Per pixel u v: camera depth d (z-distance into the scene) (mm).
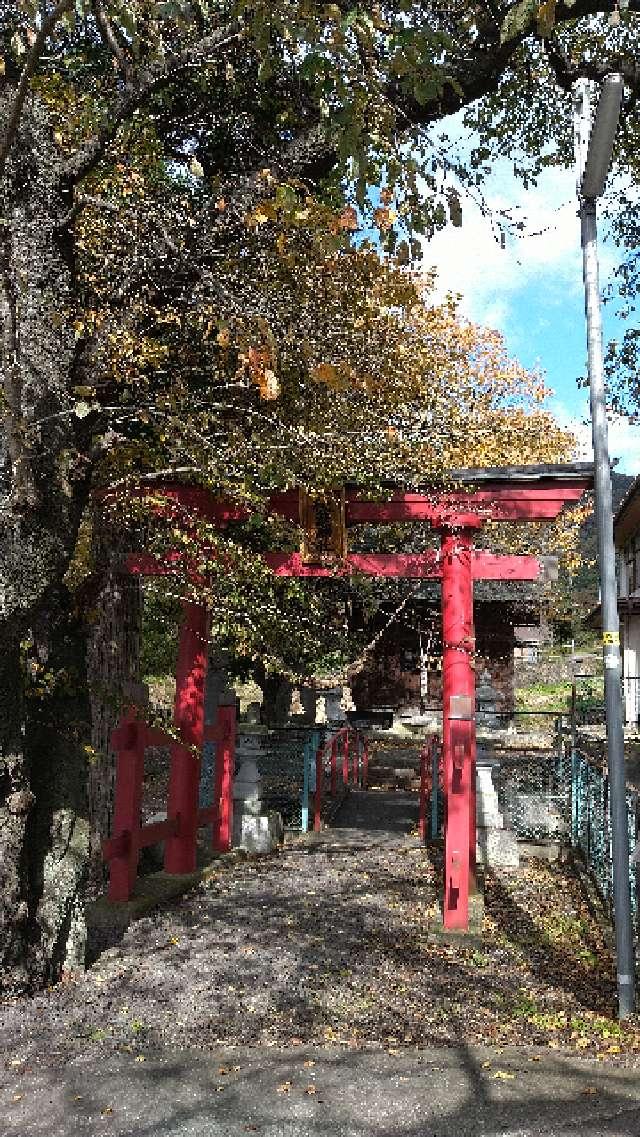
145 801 13000
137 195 6426
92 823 8586
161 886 7543
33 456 5047
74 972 5539
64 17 4258
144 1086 3998
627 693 25688
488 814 9445
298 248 5945
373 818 12086
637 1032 4852
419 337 11156
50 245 5406
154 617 10336
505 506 7523
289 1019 5016
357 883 8258
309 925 6891
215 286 5508
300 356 6000
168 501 6371
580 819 9523
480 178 4645
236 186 6535
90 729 5766
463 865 6930
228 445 6316
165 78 5387
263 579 6340
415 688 25406
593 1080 3975
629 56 9406
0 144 4469
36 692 5238
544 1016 5133
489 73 7207
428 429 7535
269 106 7586
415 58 4293
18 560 5004
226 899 7582
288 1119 3584
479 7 7133
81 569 6012
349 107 4355
